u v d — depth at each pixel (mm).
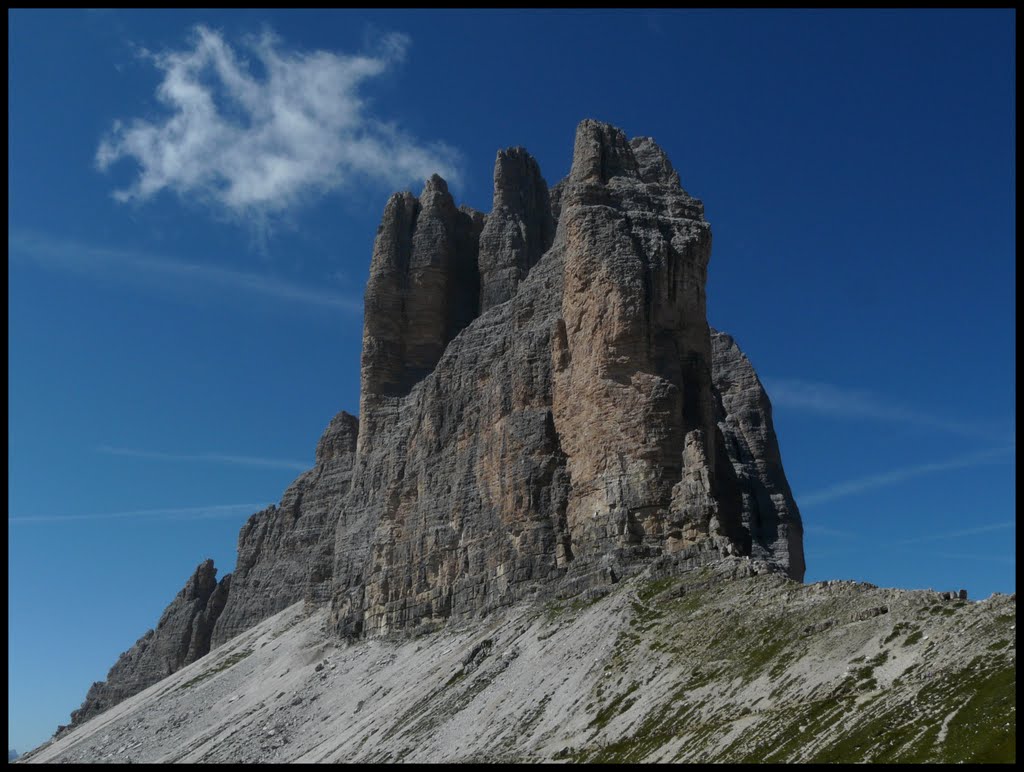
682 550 125000
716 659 95250
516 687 115125
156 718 191500
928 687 71062
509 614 140625
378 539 183125
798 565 188250
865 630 84875
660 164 167375
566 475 145250
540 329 161375
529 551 144250
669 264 144625
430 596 165250
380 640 170250
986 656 70750
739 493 141250
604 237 147125
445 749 107938
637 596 119312
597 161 159750
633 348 139500
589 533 136500
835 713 74000
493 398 163250
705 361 143250
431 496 174000
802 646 88562
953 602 83500
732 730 79688
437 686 129875
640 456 134250
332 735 135625
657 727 88188
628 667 103562
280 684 176625
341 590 195375
